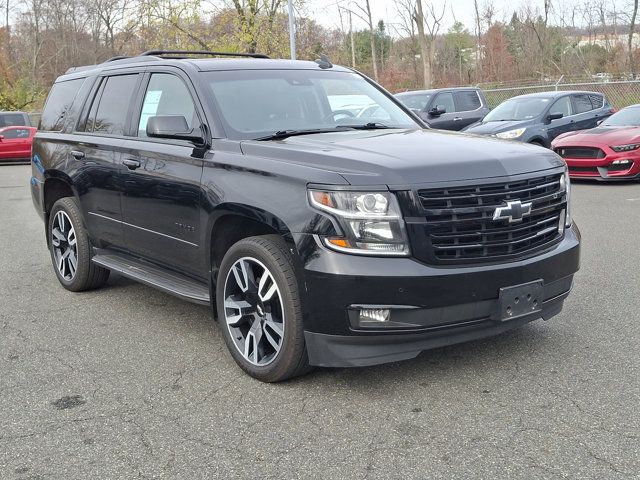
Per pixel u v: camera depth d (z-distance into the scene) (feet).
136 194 17.13
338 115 17.25
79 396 13.46
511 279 12.73
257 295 13.64
